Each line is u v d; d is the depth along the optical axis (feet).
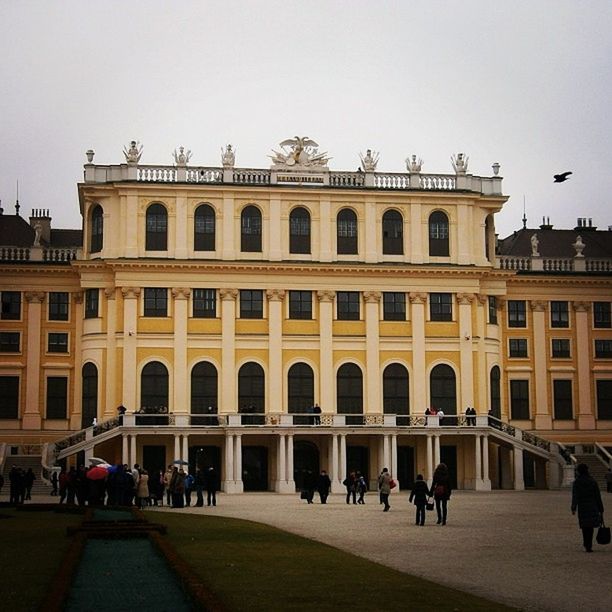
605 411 266.98
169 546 82.33
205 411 242.17
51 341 250.98
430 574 77.25
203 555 85.05
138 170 248.11
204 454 238.27
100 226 248.32
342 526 123.85
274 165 252.83
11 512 138.51
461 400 250.37
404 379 250.37
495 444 250.16
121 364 240.94
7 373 248.52
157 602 60.80
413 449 246.06
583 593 68.13
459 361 252.01
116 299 242.58
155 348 242.37
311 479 183.83
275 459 238.27
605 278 267.39
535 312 265.95
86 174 248.73
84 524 106.01
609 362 267.80
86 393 244.22
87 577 70.13
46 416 248.52
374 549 95.25
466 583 72.59
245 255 248.11
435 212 256.52
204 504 178.50
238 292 246.47
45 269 249.96
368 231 252.62
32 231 276.00
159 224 246.88
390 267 249.75
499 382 259.80
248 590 65.62
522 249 288.51
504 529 118.01
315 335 247.91
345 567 78.13
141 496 159.53
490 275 258.16
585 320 267.80
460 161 259.19
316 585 68.18
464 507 164.96
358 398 248.11
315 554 87.10
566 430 264.11
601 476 245.04
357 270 249.14
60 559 79.30
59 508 141.08
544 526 122.62
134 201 246.06
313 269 247.91
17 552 84.23
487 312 258.37
